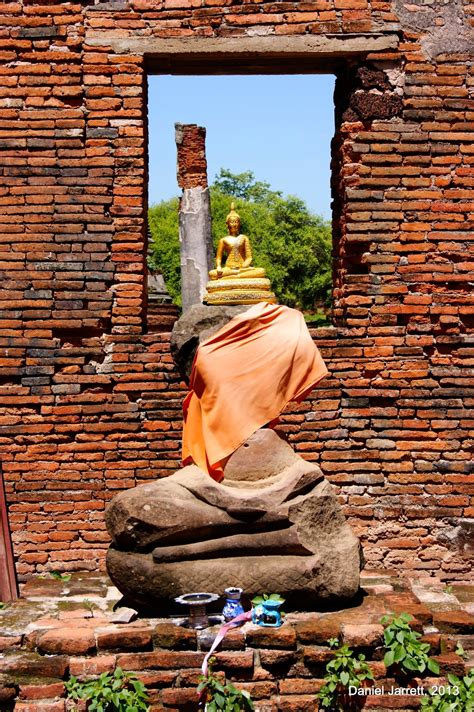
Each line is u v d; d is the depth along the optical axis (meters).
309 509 6.32
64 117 8.81
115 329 8.82
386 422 8.80
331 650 5.84
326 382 8.82
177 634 5.86
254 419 6.63
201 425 6.82
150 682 5.73
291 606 6.27
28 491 8.71
